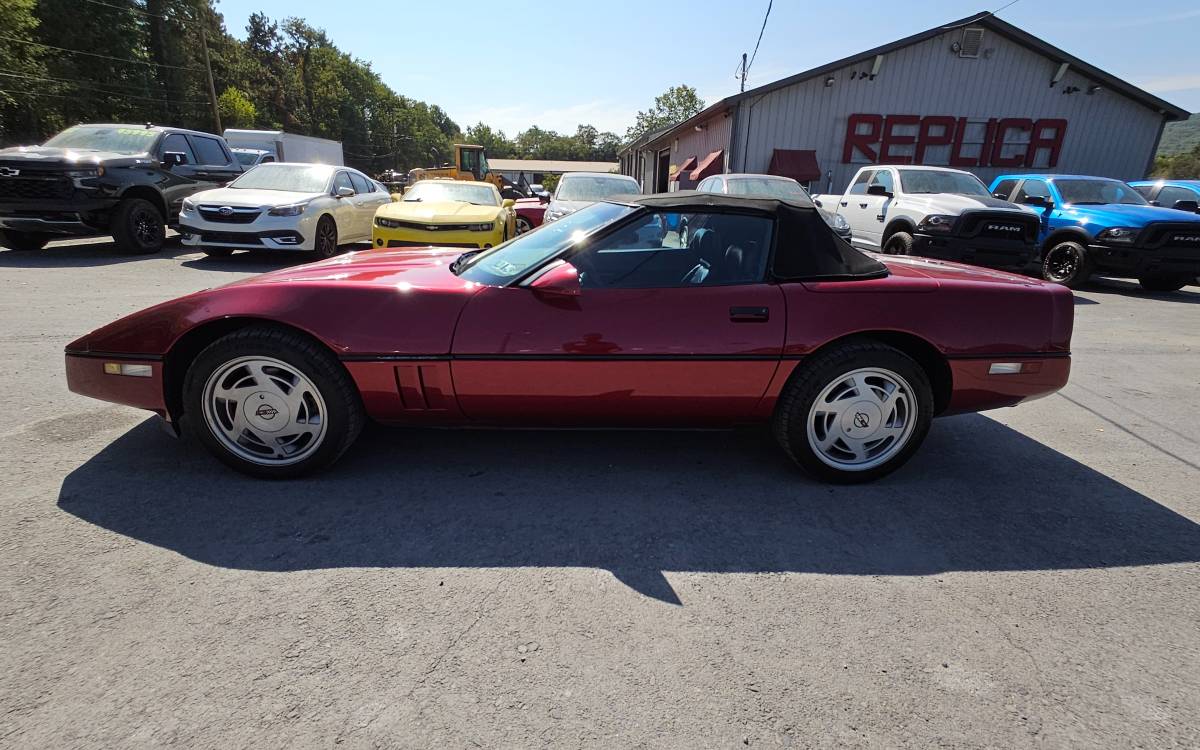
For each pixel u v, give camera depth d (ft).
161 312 8.87
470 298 8.91
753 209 9.52
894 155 60.34
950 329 9.40
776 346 9.07
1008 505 9.42
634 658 6.02
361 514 8.46
